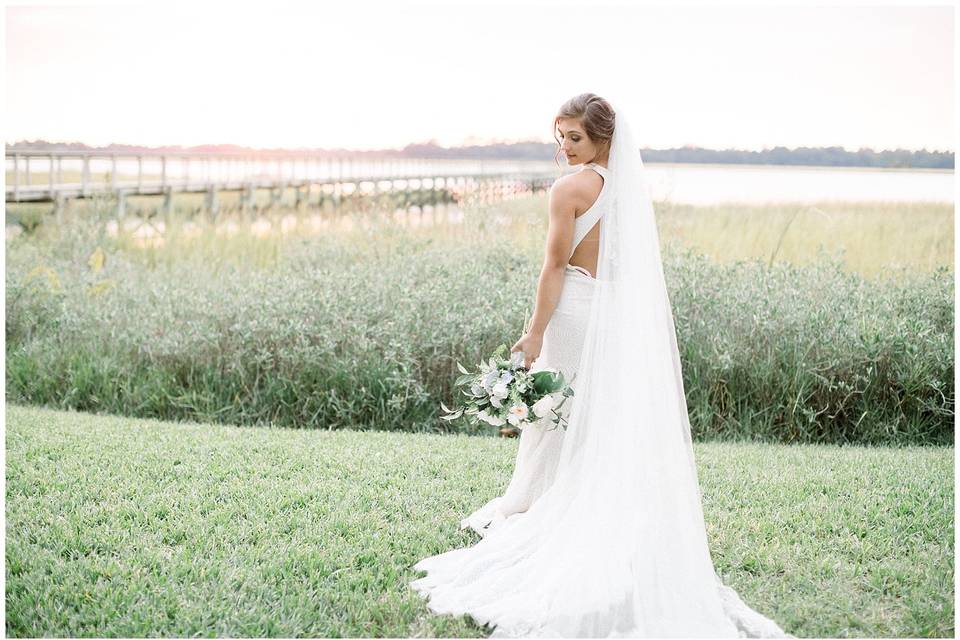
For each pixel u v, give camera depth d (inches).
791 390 233.1
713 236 319.9
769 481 176.1
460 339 249.3
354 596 116.6
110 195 409.4
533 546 125.1
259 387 251.6
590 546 116.6
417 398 241.1
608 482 120.2
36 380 260.1
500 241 321.4
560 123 131.5
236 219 392.2
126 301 293.0
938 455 207.0
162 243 366.3
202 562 127.0
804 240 315.3
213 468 177.9
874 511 155.7
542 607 109.9
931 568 130.3
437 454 195.9
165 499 156.1
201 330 258.4
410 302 259.8
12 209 379.9
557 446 136.6
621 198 128.1
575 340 132.3
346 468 180.1
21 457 183.9
